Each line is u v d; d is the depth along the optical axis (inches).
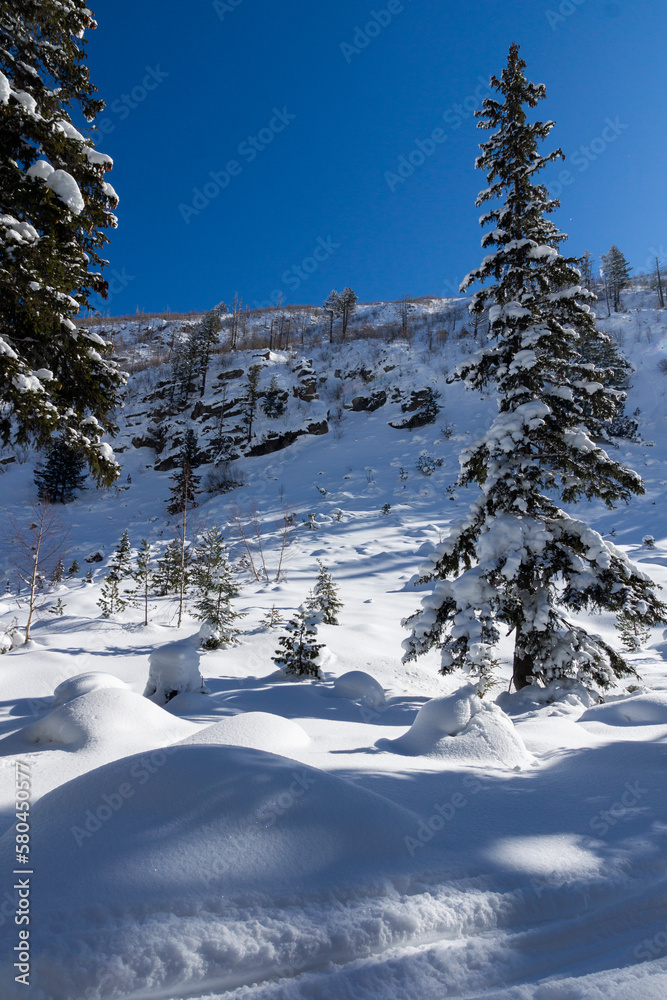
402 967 77.0
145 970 70.4
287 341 2896.2
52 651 451.2
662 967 78.7
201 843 92.9
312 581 804.0
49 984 67.2
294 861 91.7
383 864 96.0
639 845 110.3
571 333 343.9
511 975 77.9
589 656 329.4
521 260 355.6
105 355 260.2
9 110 211.5
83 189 259.6
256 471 1641.2
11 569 851.4
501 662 480.1
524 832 115.9
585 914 91.0
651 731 207.0
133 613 641.0
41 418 210.8
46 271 217.0
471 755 179.0
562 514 349.1
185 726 212.4
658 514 996.6
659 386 1662.2
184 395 2091.5
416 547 968.3
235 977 72.5
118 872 85.5
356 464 1553.9
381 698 332.5
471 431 1605.6
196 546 791.1
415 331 2881.4
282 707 298.2
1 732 256.2
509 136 363.6
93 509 1450.5
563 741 201.5
